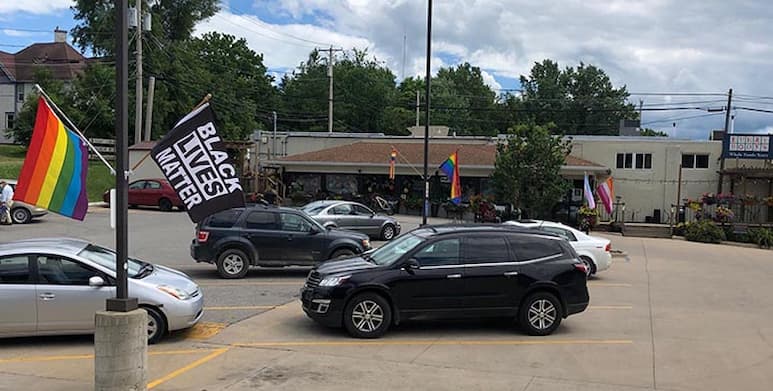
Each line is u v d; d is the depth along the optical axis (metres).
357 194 38.81
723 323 12.05
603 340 10.30
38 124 8.48
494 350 9.45
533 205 31.56
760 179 35.81
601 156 37.72
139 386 6.61
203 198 8.55
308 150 43.75
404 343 9.70
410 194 38.41
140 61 41.56
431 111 82.88
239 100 70.94
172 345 9.28
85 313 9.01
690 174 36.84
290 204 38.88
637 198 37.38
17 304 8.84
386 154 39.06
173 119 57.59
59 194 8.59
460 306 10.25
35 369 7.98
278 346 9.34
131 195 34.72
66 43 65.75
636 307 13.54
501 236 10.66
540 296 10.47
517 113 86.62
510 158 31.42
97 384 6.49
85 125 48.69
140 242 21.83
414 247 10.33
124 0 6.59
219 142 8.58
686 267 21.62
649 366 8.82
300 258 15.57
